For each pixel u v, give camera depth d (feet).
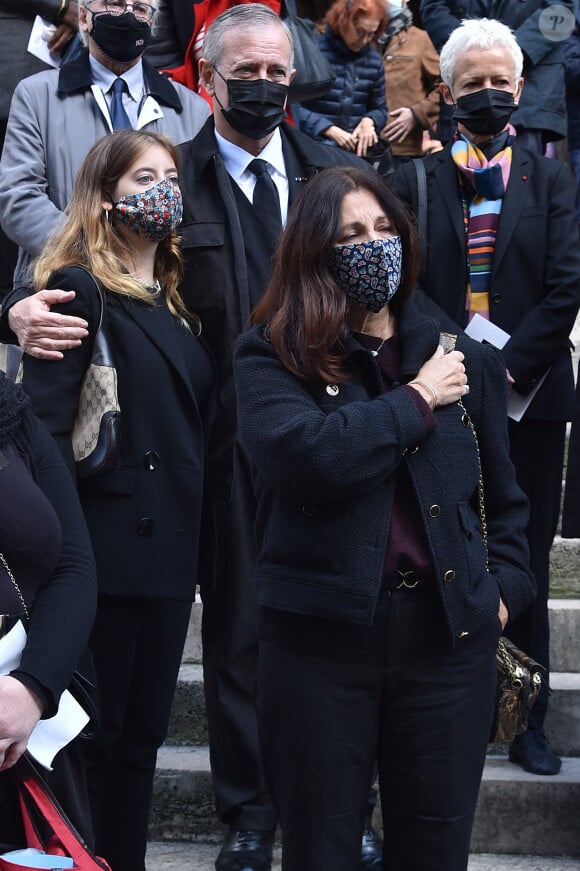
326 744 9.84
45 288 12.61
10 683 8.52
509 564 10.68
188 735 16.75
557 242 15.72
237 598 14.39
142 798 13.19
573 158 26.30
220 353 14.37
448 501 9.95
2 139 19.70
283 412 9.84
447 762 9.93
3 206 15.47
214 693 14.61
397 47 25.13
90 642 12.44
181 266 13.91
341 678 9.85
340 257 9.97
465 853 10.11
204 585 13.60
